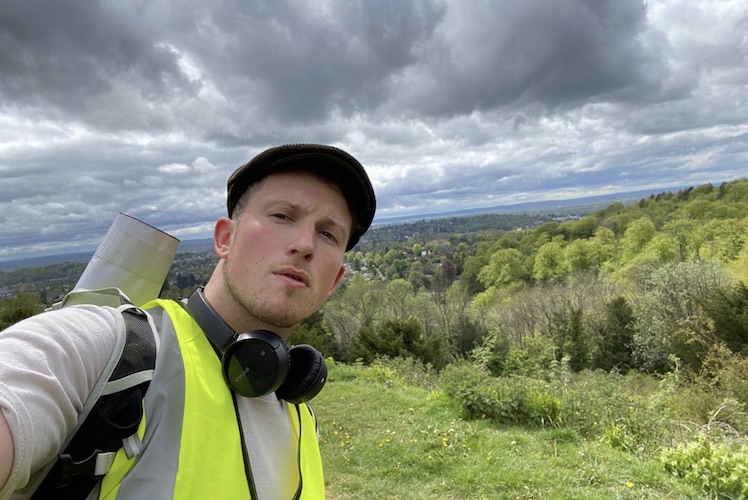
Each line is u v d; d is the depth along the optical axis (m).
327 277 0.97
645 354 18.42
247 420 0.85
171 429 0.72
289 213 0.92
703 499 3.93
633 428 5.71
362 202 1.01
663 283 20.11
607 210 71.31
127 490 0.67
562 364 9.76
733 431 5.92
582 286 31.45
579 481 4.36
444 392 7.25
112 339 0.74
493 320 30.20
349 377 9.80
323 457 5.45
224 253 0.96
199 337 0.85
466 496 4.31
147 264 1.06
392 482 4.70
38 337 0.66
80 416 0.68
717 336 14.54
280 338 0.89
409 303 31.66
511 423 6.26
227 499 0.73
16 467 0.57
